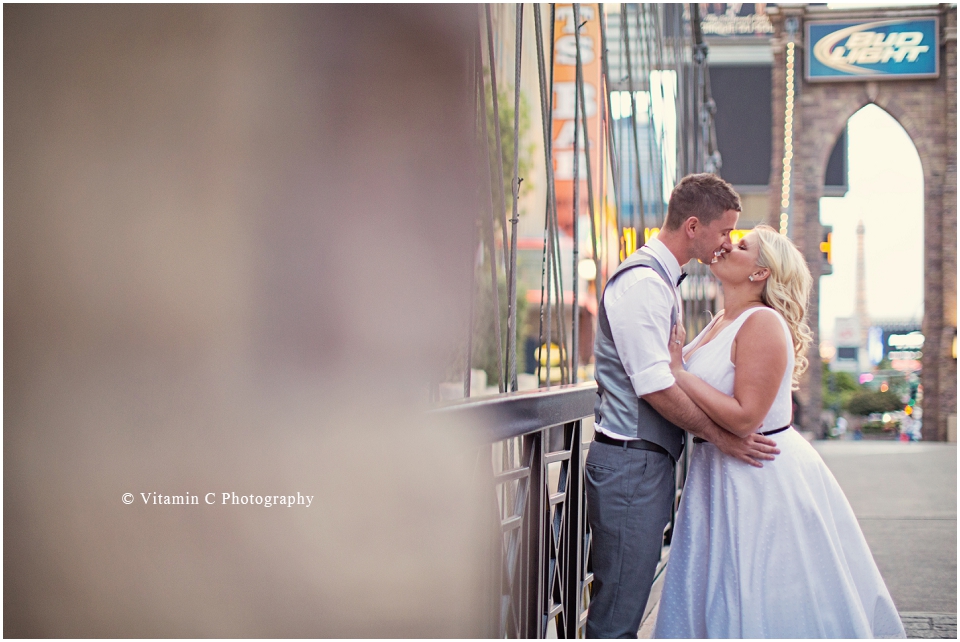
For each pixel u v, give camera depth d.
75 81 1.35
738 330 2.45
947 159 19.36
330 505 1.50
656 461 2.43
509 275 2.55
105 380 1.38
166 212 1.39
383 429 1.59
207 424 1.42
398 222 1.64
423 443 1.69
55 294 1.36
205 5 1.40
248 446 1.44
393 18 1.60
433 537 1.76
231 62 1.42
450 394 2.02
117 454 1.39
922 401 18.73
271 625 1.46
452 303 1.84
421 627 1.72
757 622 2.39
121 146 1.37
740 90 20.59
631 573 2.40
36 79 1.35
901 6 19.62
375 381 1.59
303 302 1.48
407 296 1.67
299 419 1.48
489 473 2.13
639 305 2.37
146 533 1.40
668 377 2.34
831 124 20.22
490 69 2.43
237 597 1.43
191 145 1.40
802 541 2.41
